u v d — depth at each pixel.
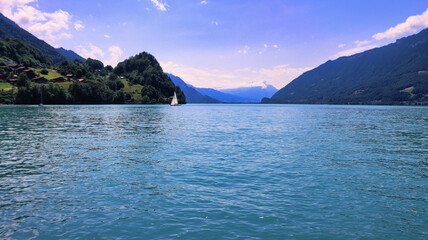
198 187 15.77
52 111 105.19
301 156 24.72
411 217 11.80
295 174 18.58
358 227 10.87
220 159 23.34
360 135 40.09
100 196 14.16
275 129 49.16
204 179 17.38
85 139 34.34
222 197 14.15
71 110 116.75
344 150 27.81
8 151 25.78
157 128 49.06
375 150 27.80
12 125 49.81
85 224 11.02
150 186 15.88
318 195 14.47
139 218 11.61
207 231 10.47
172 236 10.08
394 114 115.00
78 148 27.98
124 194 14.49
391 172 19.12
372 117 90.12
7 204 12.92
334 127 52.97
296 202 13.47
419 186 16.00
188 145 30.64
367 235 10.23
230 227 10.80
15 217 11.55
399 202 13.49
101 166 20.47
